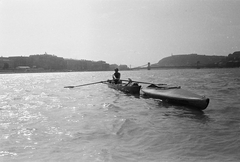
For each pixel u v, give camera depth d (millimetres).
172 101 11391
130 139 5438
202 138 5488
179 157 4273
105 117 8016
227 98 12797
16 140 5379
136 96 14742
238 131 6109
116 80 20594
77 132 6059
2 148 4812
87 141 5273
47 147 4855
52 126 6727
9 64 165250
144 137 5590
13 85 28422
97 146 4906
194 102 9812
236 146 4871
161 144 5055
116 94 16125
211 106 10305
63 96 15062
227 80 31156
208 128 6461
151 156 4309
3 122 7297
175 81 30375
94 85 26156
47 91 19047
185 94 11188
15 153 4496
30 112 9070
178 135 5750
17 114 8641
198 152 4547
